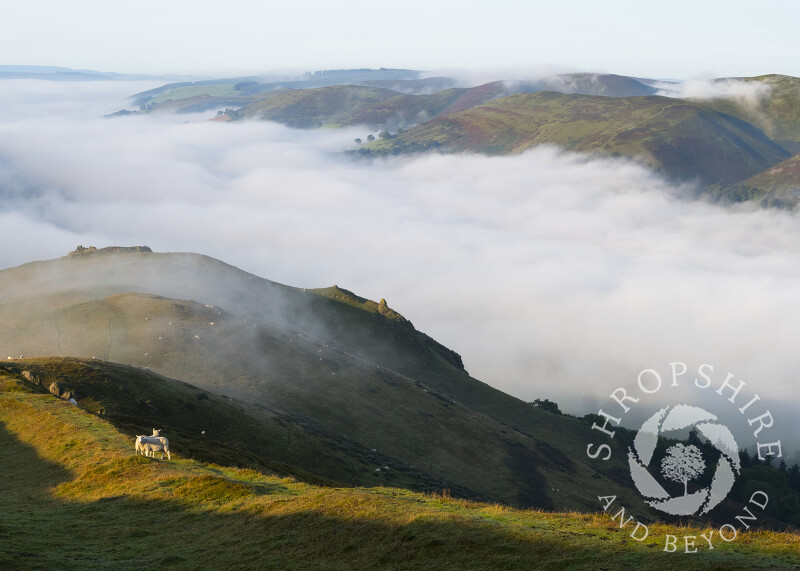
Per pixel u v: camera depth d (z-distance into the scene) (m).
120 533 29.09
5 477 38.44
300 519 27.72
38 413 48.41
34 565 24.53
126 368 90.44
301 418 117.69
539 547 22.08
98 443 40.91
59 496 34.59
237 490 32.06
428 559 22.72
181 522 29.86
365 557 23.80
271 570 24.22
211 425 86.25
